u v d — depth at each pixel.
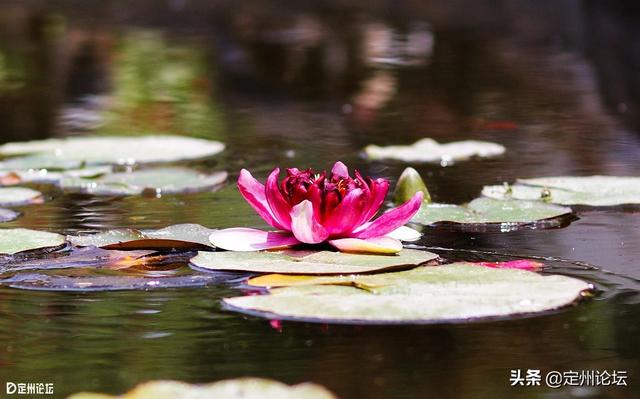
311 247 3.63
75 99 8.98
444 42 12.75
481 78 9.84
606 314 3.10
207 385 2.38
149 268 3.55
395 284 3.18
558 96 8.67
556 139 6.72
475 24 14.59
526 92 8.93
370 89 9.33
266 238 3.73
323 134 7.07
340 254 3.53
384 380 2.60
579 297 3.19
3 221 4.47
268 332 2.98
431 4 17.91
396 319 2.88
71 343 2.90
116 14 17.08
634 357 2.75
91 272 3.52
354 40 13.08
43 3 18.95
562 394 2.55
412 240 3.88
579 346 2.85
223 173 5.54
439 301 3.01
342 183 3.72
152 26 15.24
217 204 4.84
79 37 13.74
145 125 7.57
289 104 8.61
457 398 2.51
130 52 12.16
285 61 11.33
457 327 3.02
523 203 4.57
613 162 5.87
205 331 2.99
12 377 2.65
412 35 13.49
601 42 12.22
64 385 2.59
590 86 9.18
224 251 3.67
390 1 18.73
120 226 4.36
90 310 3.17
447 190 5.13
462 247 3.88
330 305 2.98
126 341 2.91
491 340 2.89
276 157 6.19
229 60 11.41
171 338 2.93
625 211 4.56
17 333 2.98
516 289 3.13
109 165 5.93
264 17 16.44
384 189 3.71
